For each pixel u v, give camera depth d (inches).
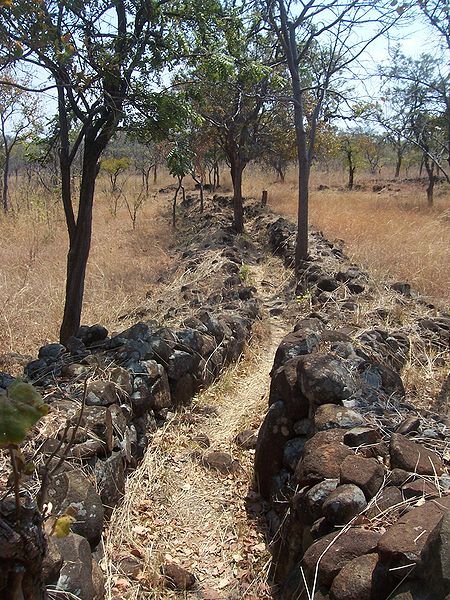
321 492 116.3
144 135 216.7
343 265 367.2
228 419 212.1
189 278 377.4
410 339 228.7
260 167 1430.9
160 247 533.3
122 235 591.8
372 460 119.3
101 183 1165.7
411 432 139.9
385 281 333.4
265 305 357.4
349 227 542.6
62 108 224.7
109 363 184.2
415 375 201.5
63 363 183.0
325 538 104.5
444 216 620.1
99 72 191.2
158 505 157.5
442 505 96.0
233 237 558.3
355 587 89.4
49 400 153.2
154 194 1038.4
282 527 134.0
